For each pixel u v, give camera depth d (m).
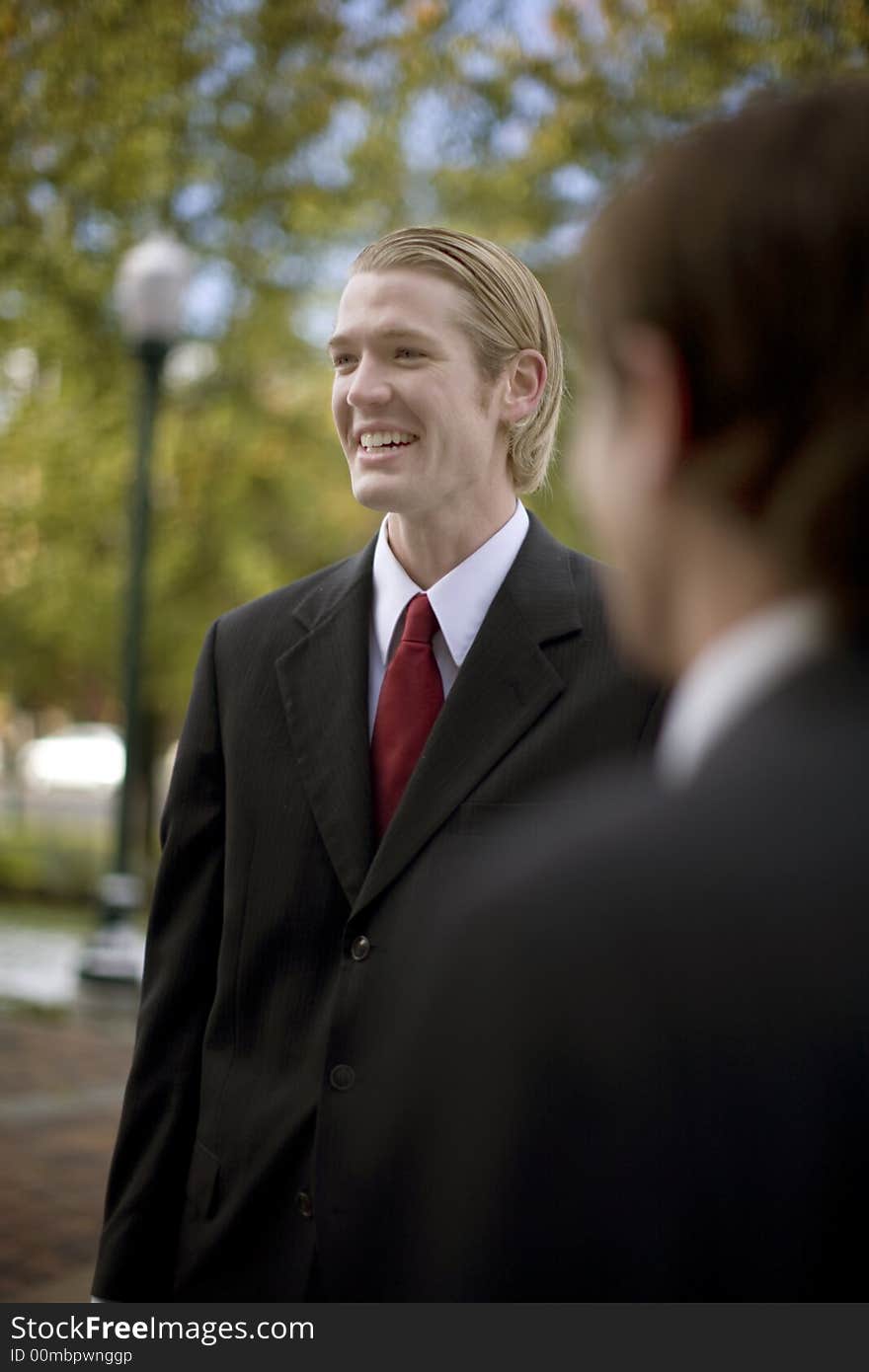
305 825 1.67
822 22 5.68
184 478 12.85
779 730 0.57
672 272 0.60
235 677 1.82
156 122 8.98
